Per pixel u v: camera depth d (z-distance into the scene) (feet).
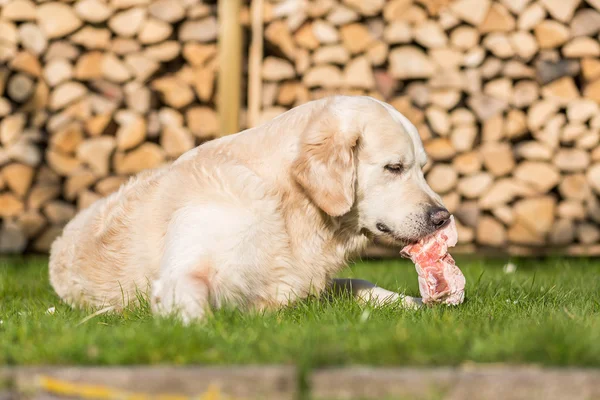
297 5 35.50
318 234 17.39
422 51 35.63
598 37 35.73
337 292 19.12
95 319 15.90
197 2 35.50
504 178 35.60
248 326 13.71
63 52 35.40
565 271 27.37
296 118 17.44
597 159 35.55
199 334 12.28
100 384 10.48
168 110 35.37
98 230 18.85
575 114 35.35
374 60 35.42
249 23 35.96
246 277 16.28
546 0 35.42
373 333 12.51
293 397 10.32
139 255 17.63
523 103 35.58
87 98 35.17
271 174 17.08
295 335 12.40
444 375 10.25
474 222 35.65
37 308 18.72
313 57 35.53
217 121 35.55
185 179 17.26
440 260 17.28
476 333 12.62
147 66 35.19
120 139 34.96
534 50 35.47
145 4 35.35
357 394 10.29
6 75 35.22
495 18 35.45
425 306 17.33
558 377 10.17
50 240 35.29
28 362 11.24
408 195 17.26
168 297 15.14
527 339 11.50
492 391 10.21
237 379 10.34
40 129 35.35
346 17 35.47
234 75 34.42
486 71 35.55
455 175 35.32
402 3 35.42
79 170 35.12
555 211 35.73
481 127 35.81
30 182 35.12
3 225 35.12
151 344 11.46
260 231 16.42
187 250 15.84
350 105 17.31
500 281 22.45
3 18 35.29
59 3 35.35
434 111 35.35
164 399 10.37
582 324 13.57
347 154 16.72
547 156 35.37
